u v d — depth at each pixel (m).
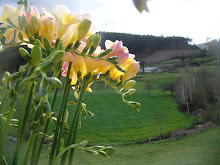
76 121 0.24
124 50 0.24
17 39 0.24
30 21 0.21
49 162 0.22
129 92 0.23
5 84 0.20
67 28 0.21
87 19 0.20
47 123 0.24
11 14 0.21
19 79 0.16
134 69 0.24
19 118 0.21
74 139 0.24
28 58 0.16
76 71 0.23
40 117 0.15
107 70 0.23
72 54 0.21
